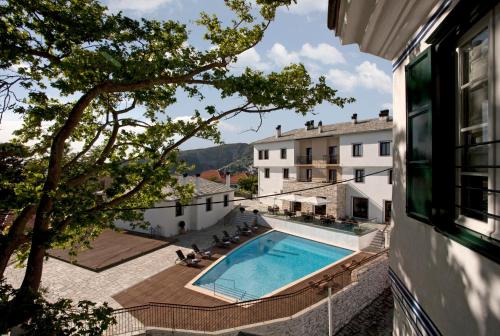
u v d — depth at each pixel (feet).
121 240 71.36
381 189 83.20
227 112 26.27
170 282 47.50
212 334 32.27
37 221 20.56
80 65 20.76
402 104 11.51
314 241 75.00
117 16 21.31
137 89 22.88
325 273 51.29
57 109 25.04
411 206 9.62
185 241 73.46
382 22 10.63
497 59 5.80
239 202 123.13
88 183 27.25
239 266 59.11
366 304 47.75
